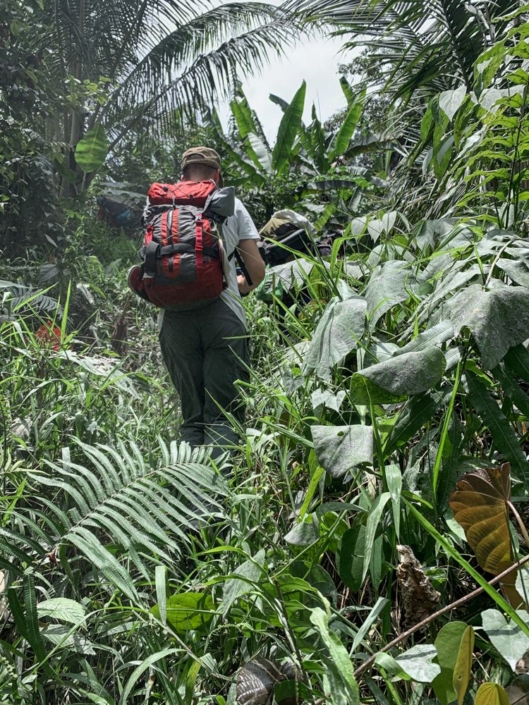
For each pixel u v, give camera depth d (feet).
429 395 5.24
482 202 8.68
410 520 5.11
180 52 32.32
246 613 5.04
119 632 5.11
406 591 4.30
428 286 6.51
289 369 7.64
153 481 6.14
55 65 29.40
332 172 28.09
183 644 4.53
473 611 4.94
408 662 3.93
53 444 7.59
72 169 29.60
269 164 29.17
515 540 4.23
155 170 41.55
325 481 6.01
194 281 8.97
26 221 21.31
